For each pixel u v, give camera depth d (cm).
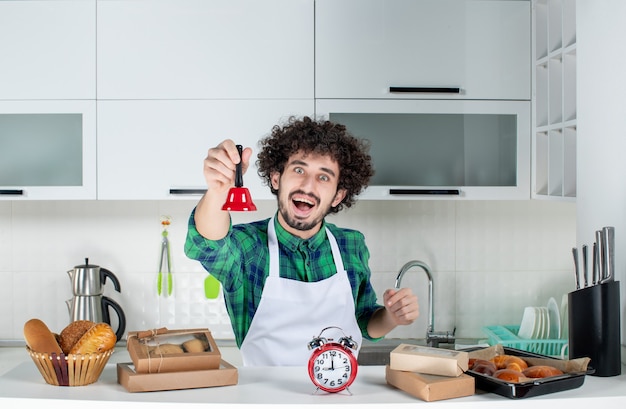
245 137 257
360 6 257
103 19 254
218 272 181
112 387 140
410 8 259
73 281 277
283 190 182
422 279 301
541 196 257
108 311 283
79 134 258
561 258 304
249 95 256
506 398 134
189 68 255
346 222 299
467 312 301
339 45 257
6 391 136
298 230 190
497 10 262
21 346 291
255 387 141
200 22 255
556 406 134
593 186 193
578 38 203
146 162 256
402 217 300
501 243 302
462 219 301
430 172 264
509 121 265
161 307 297
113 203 296
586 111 198
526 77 263
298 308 192
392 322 189
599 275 159
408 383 135
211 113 256
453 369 135
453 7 260
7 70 254
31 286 296
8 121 257
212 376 140
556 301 303
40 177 258
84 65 255
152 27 254
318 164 181
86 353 139
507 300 303
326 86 257
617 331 156
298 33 256
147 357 138
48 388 139
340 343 140
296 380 147
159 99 255
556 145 251
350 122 262
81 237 296
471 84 262
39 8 254
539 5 260
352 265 204
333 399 133
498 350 155
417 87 259
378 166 262
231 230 173
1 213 294
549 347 261
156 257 297
